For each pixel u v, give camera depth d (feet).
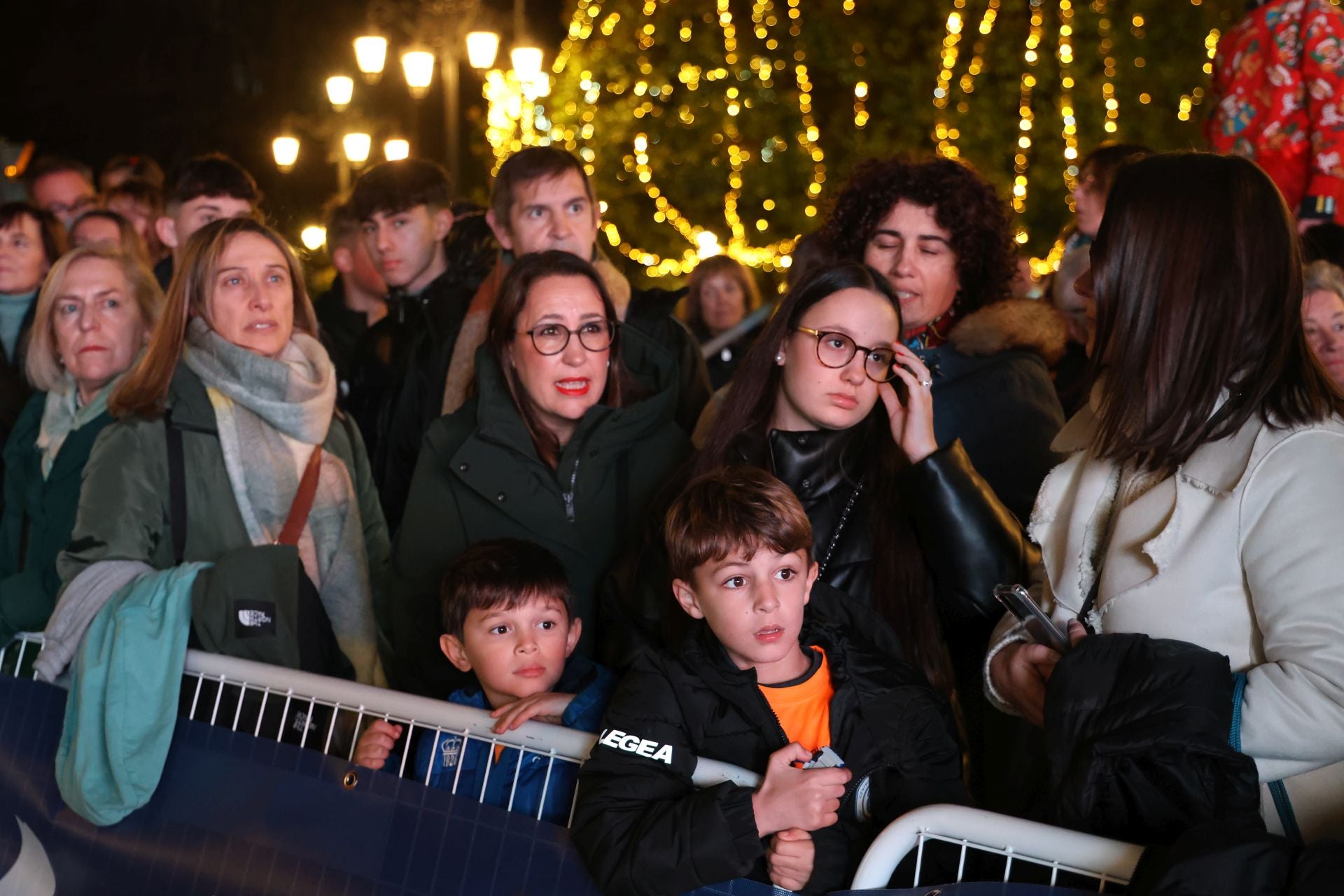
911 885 6.40
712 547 7.02
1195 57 46.11
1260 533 6.12
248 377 10.61
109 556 9.85
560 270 10.03
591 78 50.06
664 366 10.90
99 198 23.71
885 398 8.61
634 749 6.85
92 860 9.09
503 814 7.23
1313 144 13.07
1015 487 9.63
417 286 16.19
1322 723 5.82
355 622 11.22
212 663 8.96
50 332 12.07
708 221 50.42
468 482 9.99
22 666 10.71
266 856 8.18
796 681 7.27
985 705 8.68
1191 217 6.35
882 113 48.85
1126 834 6.01
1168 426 6.37
